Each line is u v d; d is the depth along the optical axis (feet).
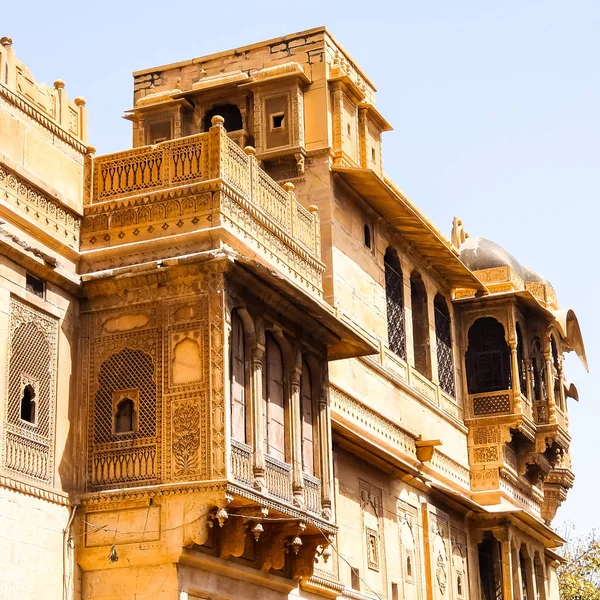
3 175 46.16
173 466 46.50
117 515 46.52
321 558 58.80
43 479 45.93
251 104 69.62
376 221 72.43
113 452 47.57
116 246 49.90
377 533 66.33
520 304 86.79
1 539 42.78
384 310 71.92
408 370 74.43
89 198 51.19
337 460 62.59
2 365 44.45
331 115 68.59
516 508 80.94
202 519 45.39
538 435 86.79
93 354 49.01
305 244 58.44
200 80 71.05
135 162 51.21
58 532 45.83
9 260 45.65
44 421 46.57
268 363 51.67
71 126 51.21
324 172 66.80
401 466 68.59
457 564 77.92
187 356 47.52
